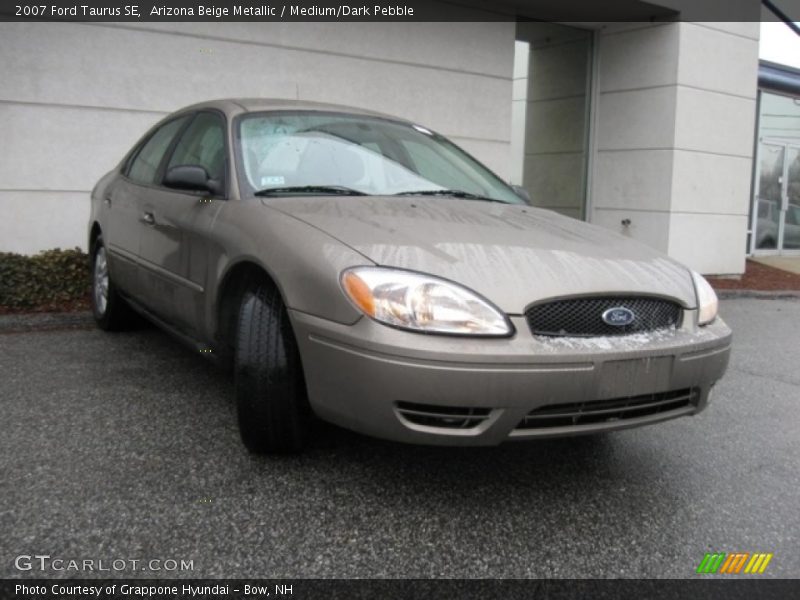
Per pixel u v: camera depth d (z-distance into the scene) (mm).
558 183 11047
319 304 2527
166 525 2434
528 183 11078
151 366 4418
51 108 6641
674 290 2785
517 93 10531
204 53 7219
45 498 2596
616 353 2463
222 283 3088
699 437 3611
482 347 2344
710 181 10266
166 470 2863
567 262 2705
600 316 2551
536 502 2740
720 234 10562
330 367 2490
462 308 2375
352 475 2871
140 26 6902
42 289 5875
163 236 3795
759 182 13852
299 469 2906
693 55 9766
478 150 9078
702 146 10070
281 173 3406
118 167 5223
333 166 3553
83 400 3729
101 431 3283
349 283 2467
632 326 2611
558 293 2490
